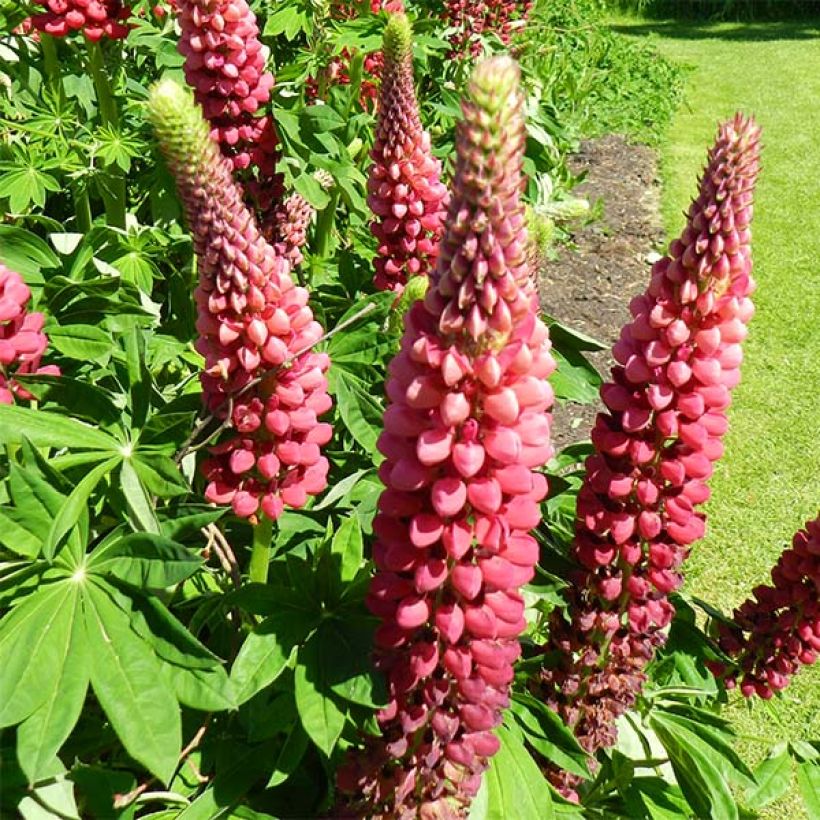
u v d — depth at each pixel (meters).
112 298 0.59
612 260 1.79
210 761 0.51
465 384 0.34
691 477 0.48
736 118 0.41
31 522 0.42
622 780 0.61
